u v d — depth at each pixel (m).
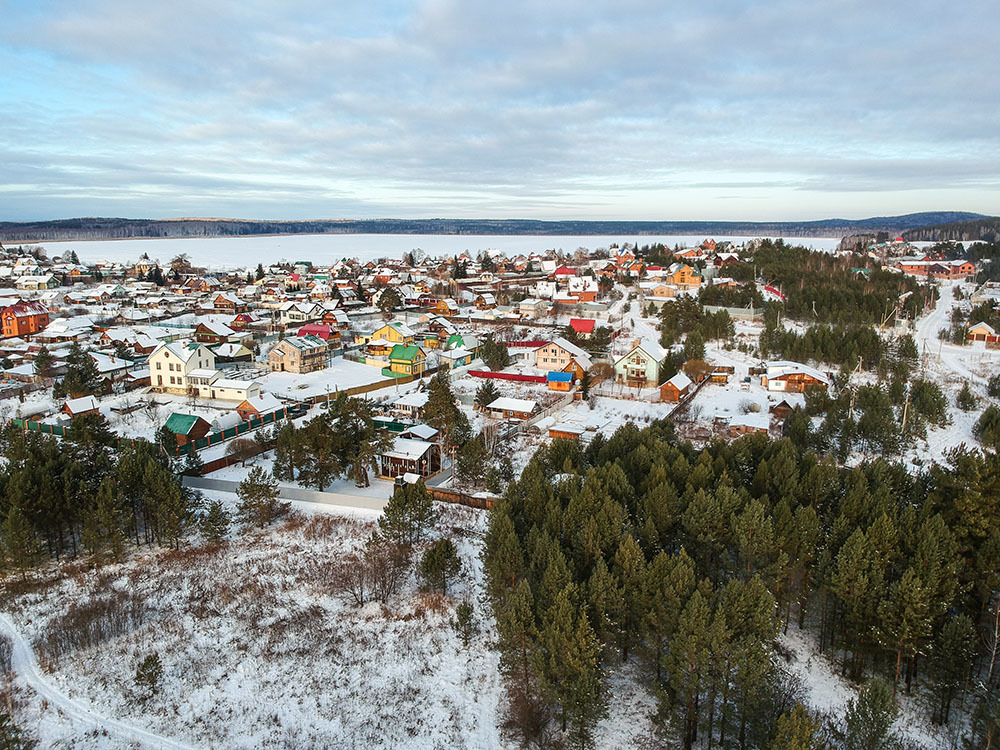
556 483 53.47
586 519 44.62
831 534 42.94
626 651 40.69
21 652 40.59
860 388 84.31
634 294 185.38
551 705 36.84
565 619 34.22
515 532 44.00
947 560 38.59
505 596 41.62
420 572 48.84
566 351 104.25
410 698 38.12
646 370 100.06
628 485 49.59
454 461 69.12
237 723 36.16
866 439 70.19
